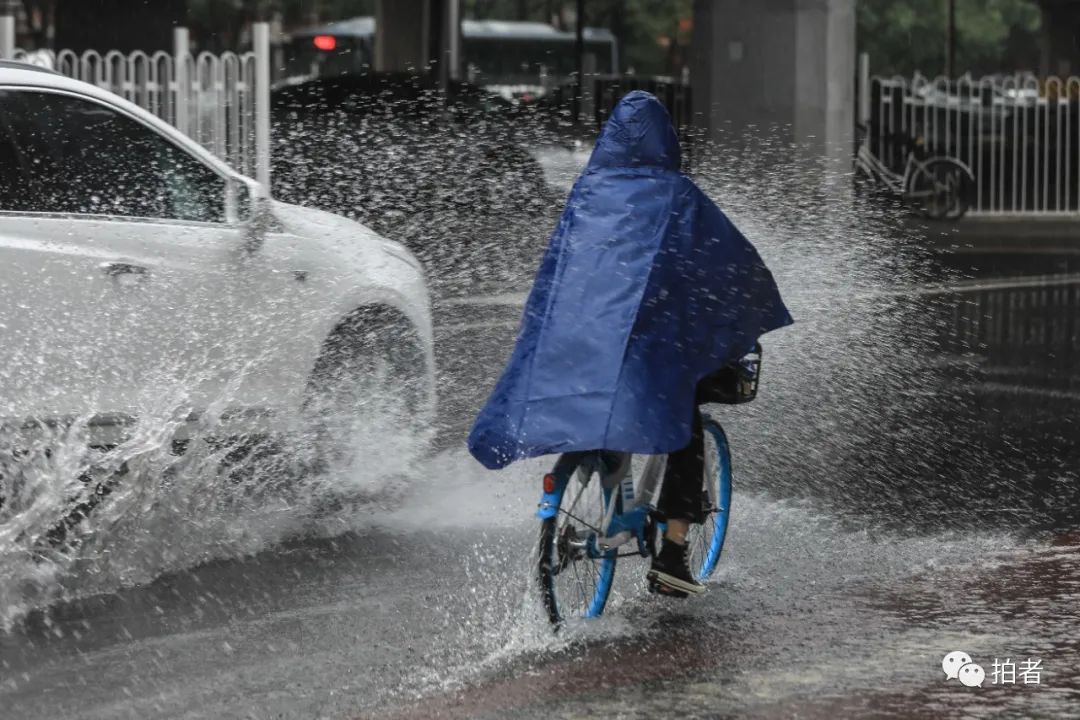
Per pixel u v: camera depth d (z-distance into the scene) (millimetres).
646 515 16734
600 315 15688
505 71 114125
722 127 60156
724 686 14523
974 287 50656
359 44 105500
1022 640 15984
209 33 122688
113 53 43531
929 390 31781
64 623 16531
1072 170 74625
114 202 19453
